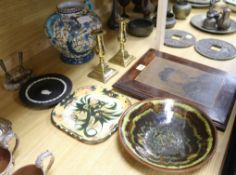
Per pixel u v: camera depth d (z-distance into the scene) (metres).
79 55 0.97
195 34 1.21
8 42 0.94
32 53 1.05
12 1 0.89
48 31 0.92
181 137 0.70
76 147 0.69
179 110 0.75
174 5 1.31
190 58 1.04
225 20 1.20
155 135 0.71
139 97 0.83
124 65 0.99
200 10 1.43
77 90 0.86
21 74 0.93
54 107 0.81
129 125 0.71
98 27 0.94
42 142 0.70
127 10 1.40
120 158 0.66
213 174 0.62
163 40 1.09
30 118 0.77
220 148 0.68
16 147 0.69
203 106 0.79
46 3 1.02
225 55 1.05
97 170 0.64
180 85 0.87
